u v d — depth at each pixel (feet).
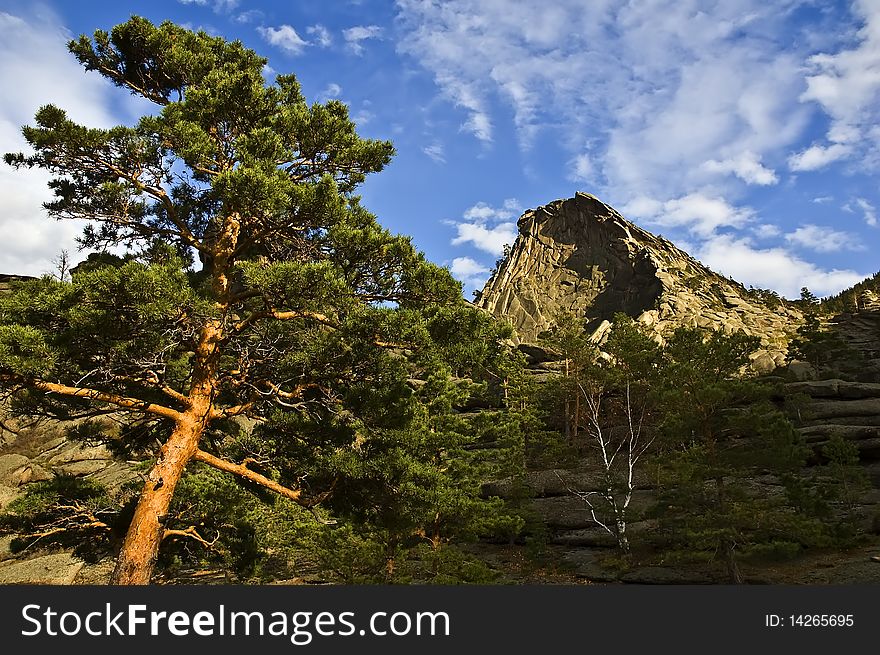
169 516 42.60
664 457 77.66
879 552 68.54
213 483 49.47
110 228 48.01
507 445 96.43
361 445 44.04
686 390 71.67
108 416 44.11
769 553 67.46
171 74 51.34
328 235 40.52
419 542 67.97
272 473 45.83
